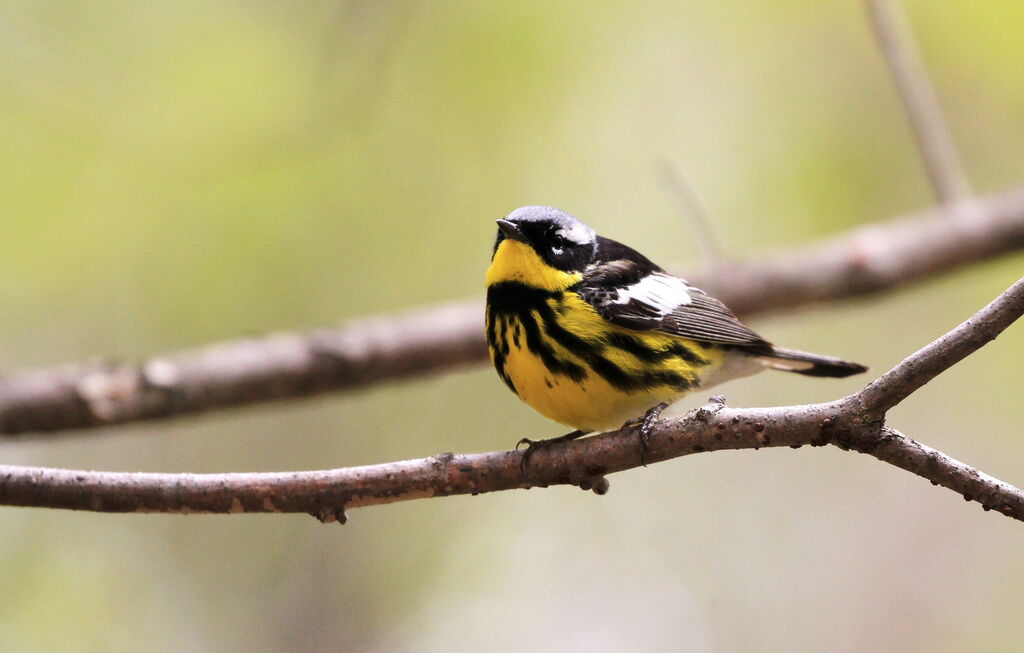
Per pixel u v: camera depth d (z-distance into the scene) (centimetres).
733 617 1452
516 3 1260
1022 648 1410
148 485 683
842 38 1366
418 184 1306
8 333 1277
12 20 1167
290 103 1194
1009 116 1408
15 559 1299
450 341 1119
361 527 1467
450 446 1444
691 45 1357
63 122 1169
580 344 897
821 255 1223
